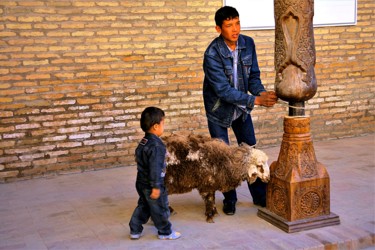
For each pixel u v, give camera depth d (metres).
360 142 8.46
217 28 4.95
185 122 7.64
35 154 6.86
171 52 7.42
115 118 7.21
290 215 4.64
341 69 8.66
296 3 4.40
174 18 7.38
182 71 7.52
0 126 6.64
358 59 8.77
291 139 4.69
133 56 7.21
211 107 5.18
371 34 8.80
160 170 4.31
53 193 6.17
